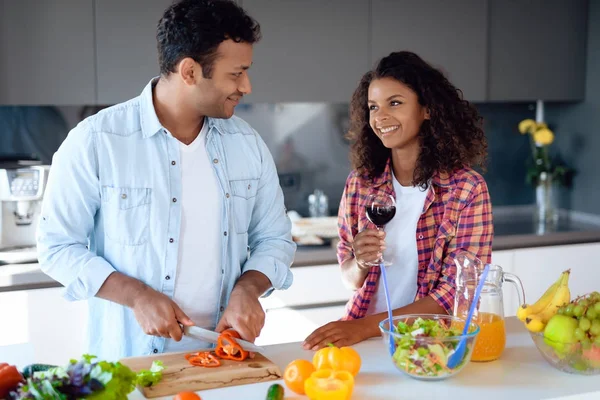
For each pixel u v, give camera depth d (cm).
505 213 426
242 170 195
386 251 212
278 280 194
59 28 303
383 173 218
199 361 160
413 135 206
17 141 338
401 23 350
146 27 313
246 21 172
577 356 155
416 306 193
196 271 188
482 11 363
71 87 307
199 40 168
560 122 417
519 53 376
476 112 214
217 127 191
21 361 170
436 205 206
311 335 179
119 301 174
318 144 389
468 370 161
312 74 340
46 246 179
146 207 183
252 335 175
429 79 203
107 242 185
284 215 207
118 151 182
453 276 199
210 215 189
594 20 385
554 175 413
